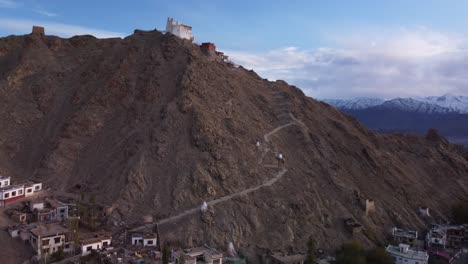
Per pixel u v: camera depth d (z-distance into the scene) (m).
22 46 144.12
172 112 111.94
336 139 130.25
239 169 103.19
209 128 107.75
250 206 94.50
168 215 89.12
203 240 84.88
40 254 74.06
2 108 119.69
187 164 99.69
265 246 87.38
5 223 82.25
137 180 95.88
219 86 127.62
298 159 115.56
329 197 105.88
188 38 149.75
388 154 139.88
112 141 110.69
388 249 92.50
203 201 92.94
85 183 100.62
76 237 77.94
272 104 137.25
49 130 116.69
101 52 141.25
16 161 109.12
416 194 123.81
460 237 108.31
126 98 122.00
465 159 164.00
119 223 87.50
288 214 95.56
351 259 82.69
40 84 126.56
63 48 144.62
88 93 124.44
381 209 110.50
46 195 96.75
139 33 149.62
